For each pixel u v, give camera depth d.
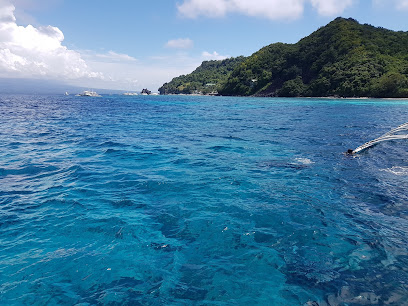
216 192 6.21
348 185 6.68
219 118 24.59
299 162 8.84
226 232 4.49
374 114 28.30
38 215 5.08
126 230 4.55
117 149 10.87
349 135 14.60
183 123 20.48
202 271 3.53
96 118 23.89
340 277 3.38
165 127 18.00
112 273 3.48
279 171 7.83
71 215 5.08
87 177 7.30
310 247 4.05
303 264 3.65
